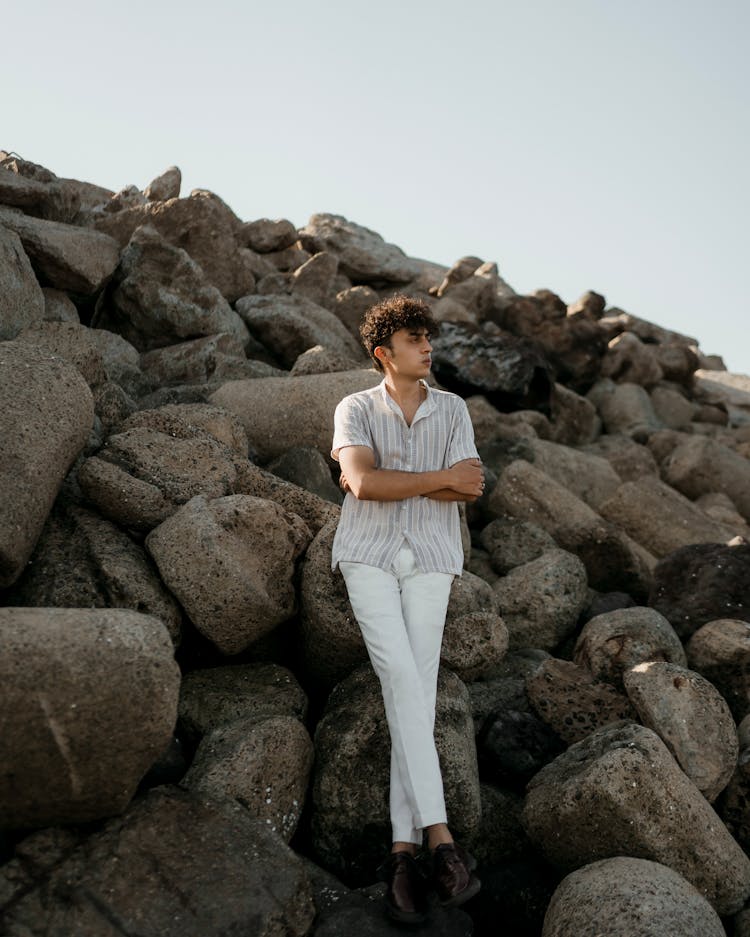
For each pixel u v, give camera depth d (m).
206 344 7.62
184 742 4.17
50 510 4.39
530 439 8.38
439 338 9.62
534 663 5.19
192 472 4.71
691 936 3.14
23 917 2.95
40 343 5.38
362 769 3.92
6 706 2.87
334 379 6.45
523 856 4.11
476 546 6.68
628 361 11.70
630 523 7.34
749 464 9.53
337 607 4.26
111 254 7.78
